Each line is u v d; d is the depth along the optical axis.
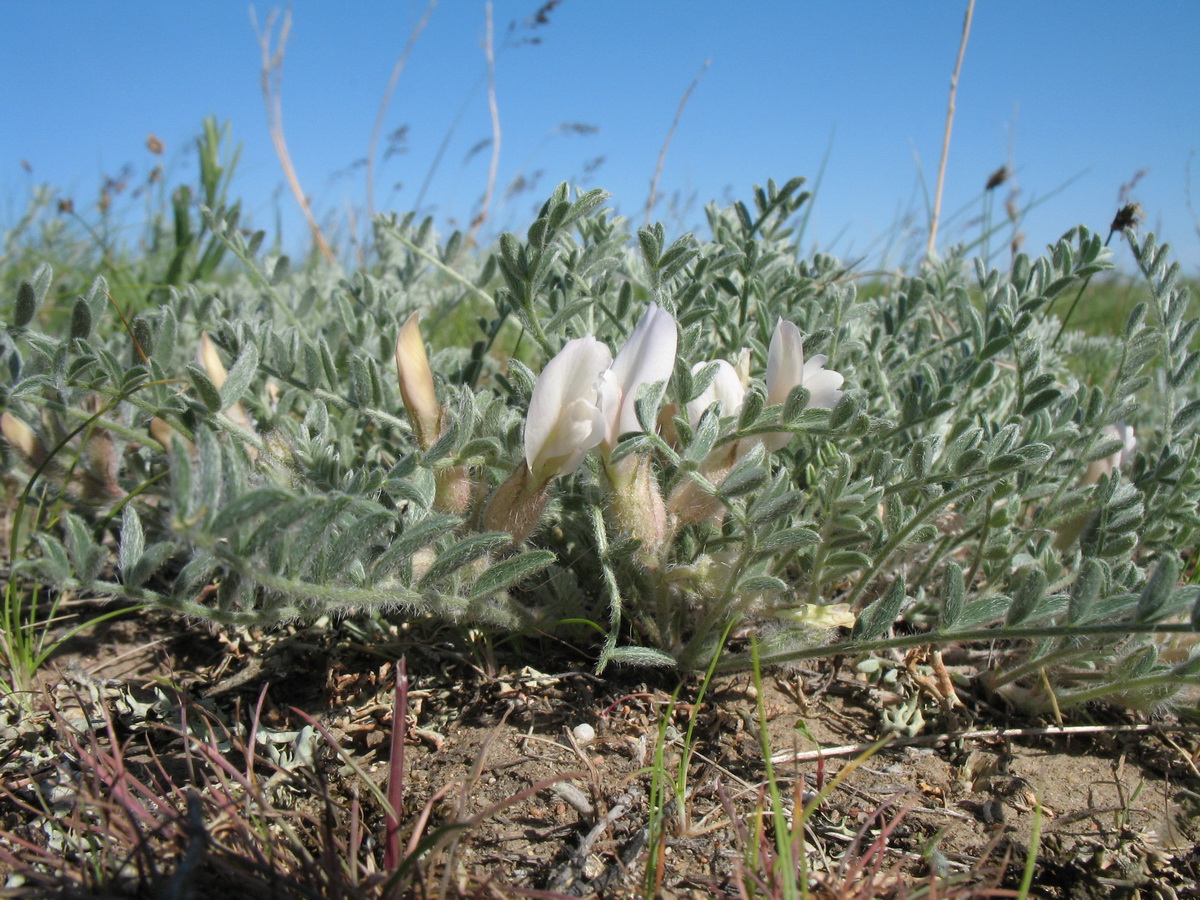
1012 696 0.10
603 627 0.10
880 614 0.08
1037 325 0.15
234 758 0.09
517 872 0.08
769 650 0.09
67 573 0.07
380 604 0.08
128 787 0.08
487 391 0.10
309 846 0.08
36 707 0.10
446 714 0.10
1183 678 0.08
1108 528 0.10
